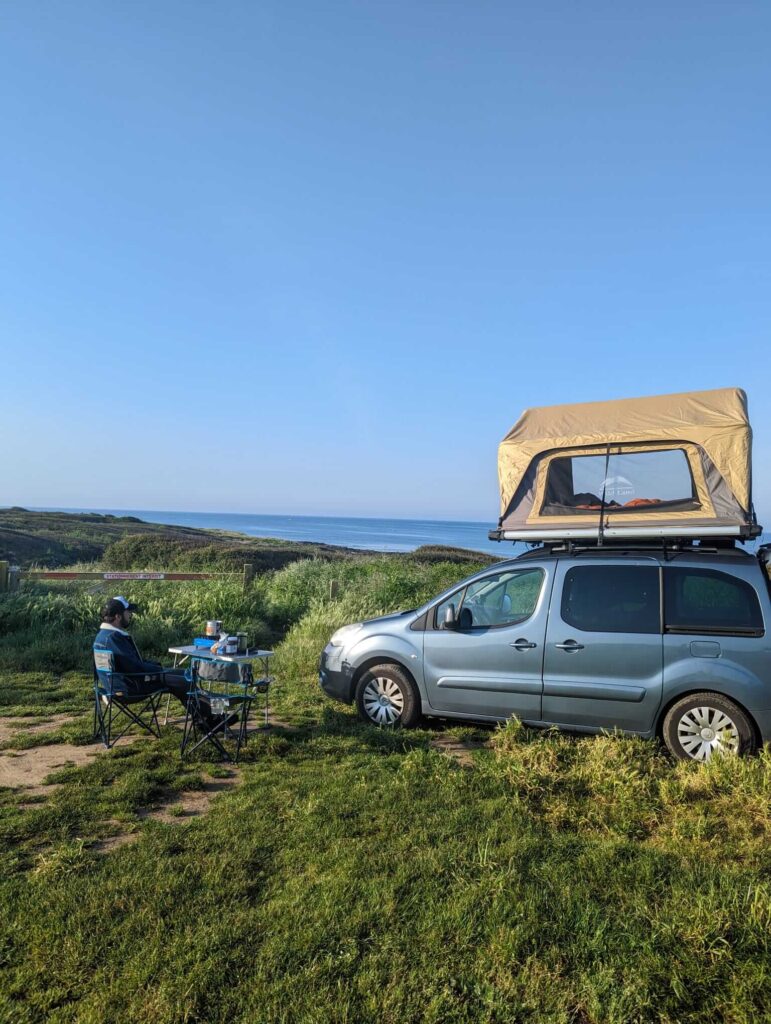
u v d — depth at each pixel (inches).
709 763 203.8
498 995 113.2
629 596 241.1
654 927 127.8
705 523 247.0
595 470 272.2
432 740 256.2
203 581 573.9
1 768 219.5
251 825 173.3
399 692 273.7
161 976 116.4
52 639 425.7
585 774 203.8
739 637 222.8
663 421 265.9
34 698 310.3
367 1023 107.9
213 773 215.3
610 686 235.9
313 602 543.2
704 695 224.5
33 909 134.8
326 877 147.2
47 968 119.0
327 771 215.9
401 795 191.6
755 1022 106.4
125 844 163.2
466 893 139.9
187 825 173.8
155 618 468.8
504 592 264.5
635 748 221.9
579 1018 111.0
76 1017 108.3
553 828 173.8
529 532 272.2
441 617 272.1
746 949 121.5
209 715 240.8
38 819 176.1
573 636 243.8
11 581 514.9
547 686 245.4
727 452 252.5
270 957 121.2
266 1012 109.2
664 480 261.3
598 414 279.9
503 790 195.2
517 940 124.2
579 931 128.0
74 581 559.8
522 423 294.4
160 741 244.4
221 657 233.0
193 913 134.2
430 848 159.9
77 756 232.1
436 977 116.7
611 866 152.3
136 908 135.6
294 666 380.5
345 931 128.3
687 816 178.4
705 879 145.4
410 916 133.2
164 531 1667.1
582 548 259.1
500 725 253.8
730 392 262.1
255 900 140.3
